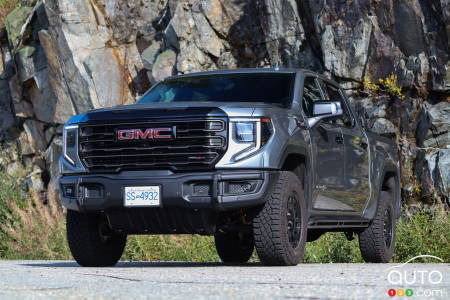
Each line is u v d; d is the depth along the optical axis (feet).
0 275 28.12
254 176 34.60
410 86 86.89
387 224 52.95
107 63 115.75
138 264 47.57
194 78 45.50
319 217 41.37
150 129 35.76
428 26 85.81
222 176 34.45
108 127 36.78
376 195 50.14
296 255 36.91
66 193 37.83
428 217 62.90
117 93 115.85
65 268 36.58
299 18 98.22
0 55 140.26
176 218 35.55
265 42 102.63
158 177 35.12
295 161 39.27
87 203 36.58
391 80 88.07
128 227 36.88
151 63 111.86
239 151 34.86
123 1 116.47
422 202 84.23
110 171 36.27
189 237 67.92
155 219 35.94
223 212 37.81
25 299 17.66
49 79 121.39
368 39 89.81
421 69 85.97
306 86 43.47
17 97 129.08
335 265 42.29
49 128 127.85
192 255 66.85
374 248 51.11
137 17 115.44
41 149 129.29
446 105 84.89
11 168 131.64
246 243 56.44
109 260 41.39
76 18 115.96
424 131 85.35
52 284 22.54
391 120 87.97
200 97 42.91
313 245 63.72
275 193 35.68
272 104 40.42
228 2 105.81
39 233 79.61
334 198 43.04
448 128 84.23
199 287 21.22
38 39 129.39
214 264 47.14
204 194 34.68
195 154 34.99
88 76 115.55
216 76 44.93
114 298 17.74
